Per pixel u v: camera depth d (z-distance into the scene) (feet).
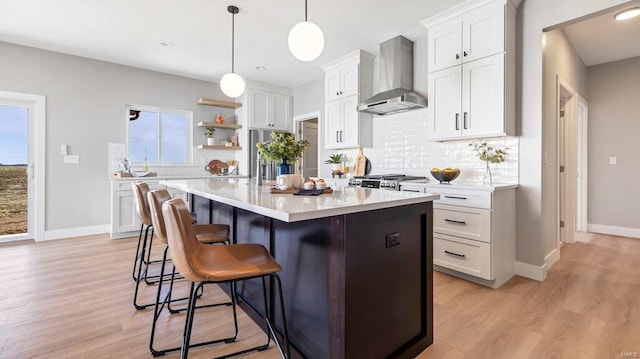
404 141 12.65
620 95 13.78
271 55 13.74
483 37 9.00
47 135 13.20
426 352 5.36
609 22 10.32
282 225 5.68
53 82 13.29
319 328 4.81
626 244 12.34
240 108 18.25
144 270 9.36
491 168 9.95
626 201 13.74
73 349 5.41
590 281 8.59
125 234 13.69
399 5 9.53
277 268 4.29
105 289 7.99
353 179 12.17
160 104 16.03
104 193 14.55
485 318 6.55
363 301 4.39
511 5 8.84
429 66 10.37
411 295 5.23
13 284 8.29
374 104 11.68
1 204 12.71
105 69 14.49
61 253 11.14
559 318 6.52
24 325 6.19
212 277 3.86
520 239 9.14
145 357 5.22
